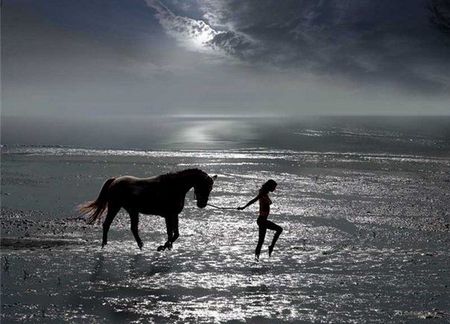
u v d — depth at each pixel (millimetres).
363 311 8938
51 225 15539
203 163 32438
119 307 9070
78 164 31156
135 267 11445
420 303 9336
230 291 9945
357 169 30688
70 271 11078
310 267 11578
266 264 11797
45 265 11492
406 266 11695
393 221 16750
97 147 44000
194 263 11820
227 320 8516
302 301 9422
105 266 11484
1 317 8570
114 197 13047
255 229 15422
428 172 29703
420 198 21312
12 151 38750
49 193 21328
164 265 11641
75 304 9195
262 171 29141
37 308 9000
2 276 10688
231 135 68812
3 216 16719
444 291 10000
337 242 13961
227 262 11938
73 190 22141
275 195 21500
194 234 14711
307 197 21141
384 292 9930
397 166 32438
